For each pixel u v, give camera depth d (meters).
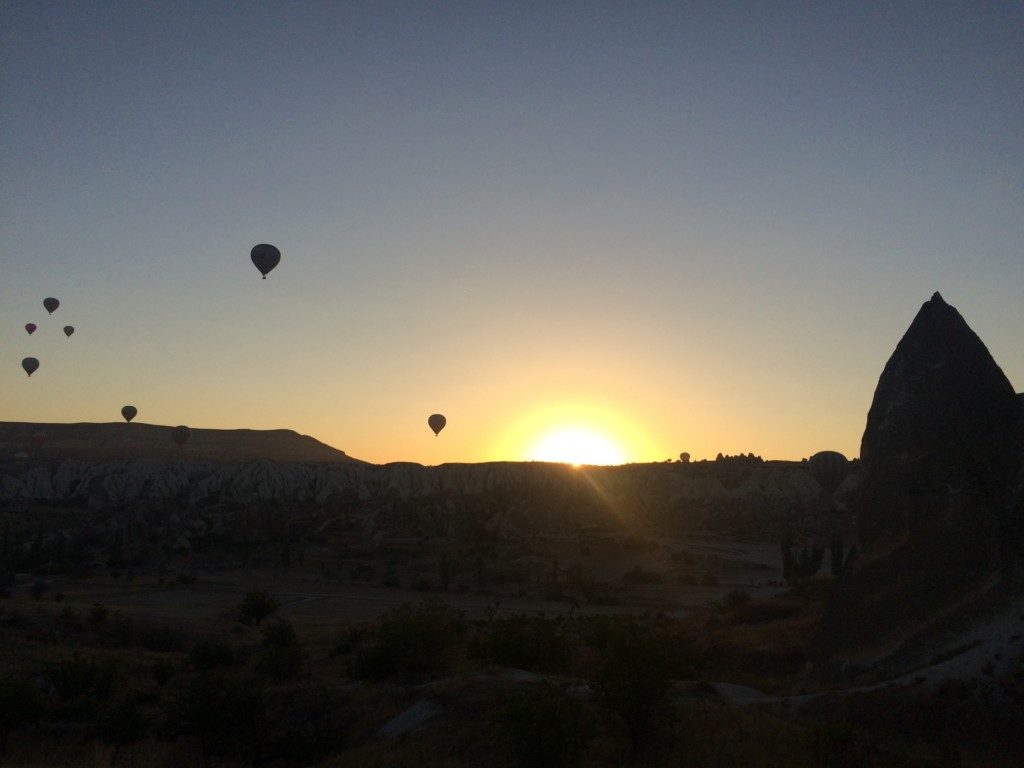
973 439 24.70
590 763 16.61
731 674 27.05
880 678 22.38
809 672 24.66
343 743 20.75
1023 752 17.64
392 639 26.72
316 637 44.47
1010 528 23.09
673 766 16.38
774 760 16.44
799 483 152.38
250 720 21.39
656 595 69.69
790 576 48.62
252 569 88.44
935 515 24.34
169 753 21.22
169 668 29.61
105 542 103.38
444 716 19.75
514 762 16.61
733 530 118.56
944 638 22.31
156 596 68.44
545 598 70.00
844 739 16.67
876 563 24.86
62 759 20.11
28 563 86.38
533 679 23.23
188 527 111.19
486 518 120.12
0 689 21.89
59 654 33.53
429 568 86.56
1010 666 20.06
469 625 40.66
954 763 16.17
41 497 151.38
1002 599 22.16
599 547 98.00
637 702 17.66
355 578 82.44
